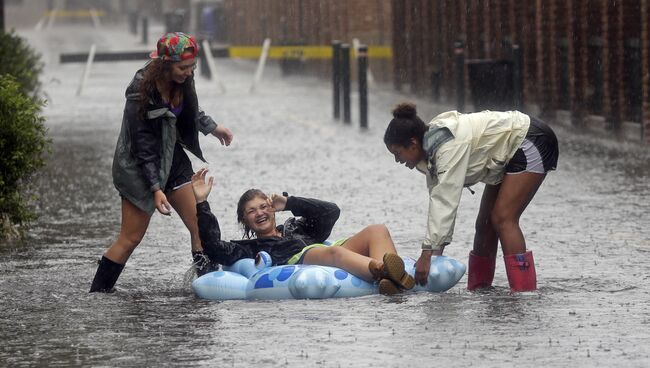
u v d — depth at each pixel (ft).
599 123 286.66
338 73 331.77
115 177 116.67
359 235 117.08
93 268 131.34
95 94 433.07
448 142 109.29
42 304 112.47
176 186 117.60
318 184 202.08
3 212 150.92
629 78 273.13
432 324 99.76
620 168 217.97
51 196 190.08
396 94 452.35
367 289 112.37
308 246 116.37
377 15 536.01
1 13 341.41
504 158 111.24
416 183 201.05
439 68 418.31
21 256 139.44
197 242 118.83
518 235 113.19
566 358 88.48
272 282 111.96
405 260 115.85
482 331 97.09
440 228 109.29
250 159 241.55
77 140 278.67
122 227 117.70
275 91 457.27
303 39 649.20
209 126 122.31
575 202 176.76
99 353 92.73
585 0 291.79
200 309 108.37
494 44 364.58
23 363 90.12
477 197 183.21
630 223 156.76
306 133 294.87
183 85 115.75
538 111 325.83
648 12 255.70
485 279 117.29
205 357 90.99
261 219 119.65
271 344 94.48
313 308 106.93
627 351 90.27
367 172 216.95
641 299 109.60
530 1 329.31
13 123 148.56
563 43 312.09
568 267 127.24
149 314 106.63
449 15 408.87
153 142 114.93
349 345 93.45
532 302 108.27
